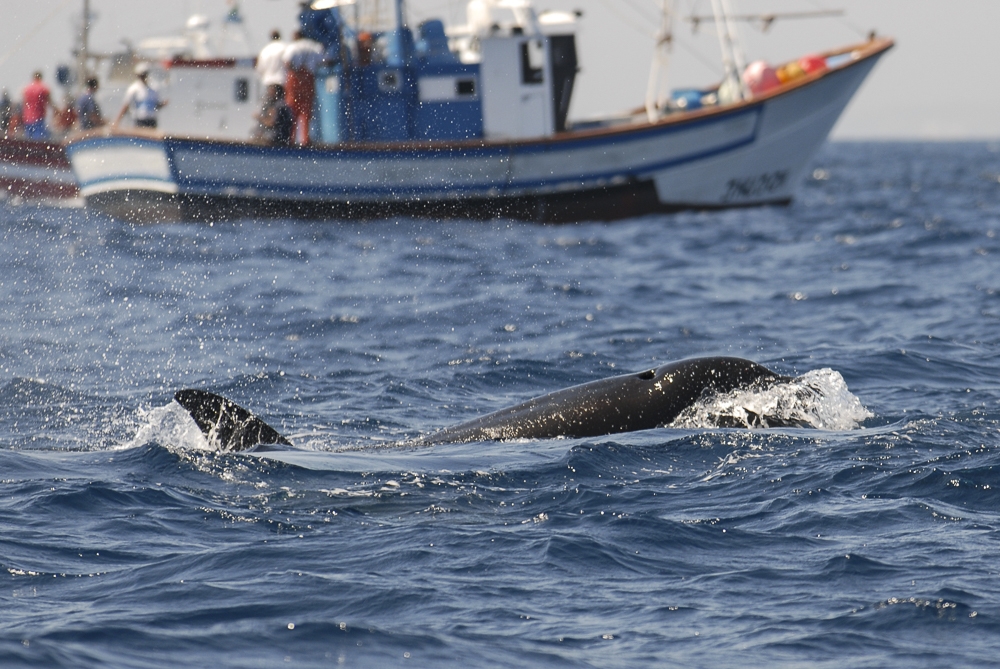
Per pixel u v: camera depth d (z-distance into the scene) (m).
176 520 25.47
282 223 102.25
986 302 63.50
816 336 54.50
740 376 35.34
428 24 105.00
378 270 78.50
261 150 99.38
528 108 104.44
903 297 66.00
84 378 44.22
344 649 18.58
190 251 85.50
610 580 22.11
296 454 30.94
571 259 86.00
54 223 99.06
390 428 37.72
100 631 18.88
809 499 27.06
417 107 103.94
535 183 104.31
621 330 56.97
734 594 21.34
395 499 27.17
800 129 112.75
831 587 21.56
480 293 69.19
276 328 57.16
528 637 19.28
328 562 22.78
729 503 26.97
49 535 24.23
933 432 33.31
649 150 107.06
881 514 25.86
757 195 115.81
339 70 102.62
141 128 101.94
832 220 115.44
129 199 102.62
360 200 102.06
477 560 23.05
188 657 18.02
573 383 45.66
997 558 22.84
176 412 36.53
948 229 101.69
